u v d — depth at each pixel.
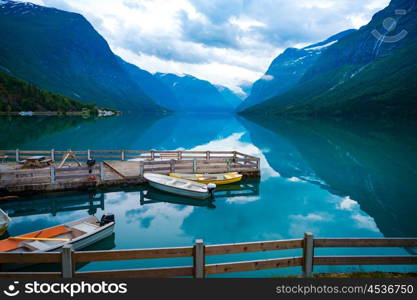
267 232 12.59
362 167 28.55
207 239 11.66
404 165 29.50
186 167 21.16
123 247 10.73
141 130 67.12
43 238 9.62
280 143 46.88
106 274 5.98
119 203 16.17
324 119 136.25
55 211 14.73
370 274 7.28
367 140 50.34
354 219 14.56
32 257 5.87
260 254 10.40
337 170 27.12
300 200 17.78
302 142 48.16
